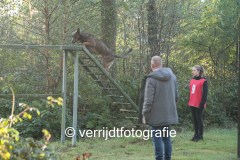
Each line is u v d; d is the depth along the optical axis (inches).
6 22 489.4
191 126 503.8
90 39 452.4
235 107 565.3
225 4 489.7
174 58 601.9
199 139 393.7
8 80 465.1
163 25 566.3
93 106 504.4
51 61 493.4
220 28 555.2
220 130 480.4
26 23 491.2
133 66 562.9
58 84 492.7
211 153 338.0
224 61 589.0
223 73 587.8
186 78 562.6
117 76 546.0
